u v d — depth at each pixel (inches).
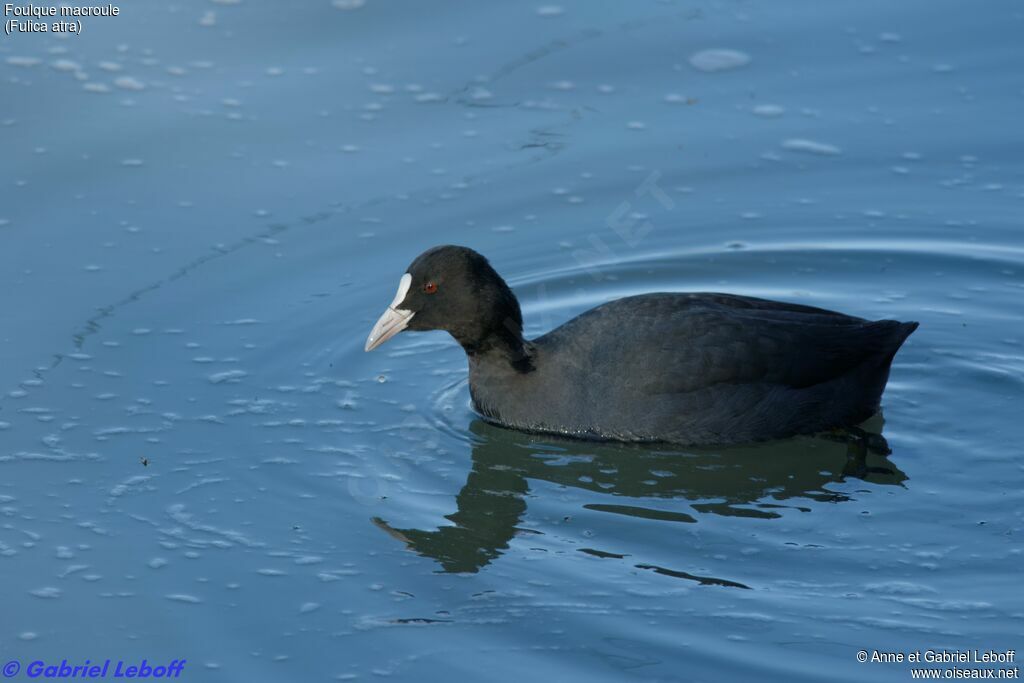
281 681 363.6
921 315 561.6
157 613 394.3
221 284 581.9
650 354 478.9
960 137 666.2
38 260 589.3
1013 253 596.7
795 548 417.7
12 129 663.1
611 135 676.1
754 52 729.0
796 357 480.1
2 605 398.0
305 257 600.4
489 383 502.0
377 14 748.6
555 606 391.2
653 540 426.0
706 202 638.5
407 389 530.6
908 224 619.8
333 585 406.6
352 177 648.4
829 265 600.7
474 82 706.8
